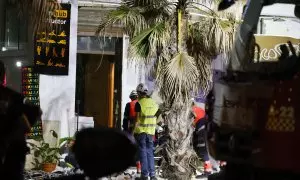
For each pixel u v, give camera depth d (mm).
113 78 18141
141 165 13156
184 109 11508
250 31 6664
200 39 11633
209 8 11727
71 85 14875
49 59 14469
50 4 9867
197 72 11172
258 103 5547
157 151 12680
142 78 17312
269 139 5371
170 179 11617
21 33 14398
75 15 14648
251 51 6359
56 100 14758
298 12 6984
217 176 7230
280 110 5324
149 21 11680
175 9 11586
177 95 11344
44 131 14594
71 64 14781
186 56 11094
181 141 11562
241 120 5785
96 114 18578
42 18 9781
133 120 13500
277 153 5297
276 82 5406
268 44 7121
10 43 14438
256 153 5516
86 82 18828
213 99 6535
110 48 17578
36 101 14594
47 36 13117
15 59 14516
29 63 14531
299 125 5195
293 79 5309
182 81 11062
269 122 5395
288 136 5246
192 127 11797
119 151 3270
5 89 6012
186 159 11594
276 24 7691
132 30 11695
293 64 5559
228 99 6066
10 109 5930
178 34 11430
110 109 18297
